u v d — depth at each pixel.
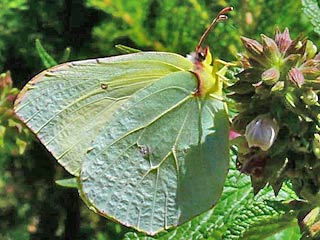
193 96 0.14
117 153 0.14
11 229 0.27
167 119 0.14
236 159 0.14
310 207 0.13
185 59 0.14
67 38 0.27
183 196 0.14
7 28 0.27
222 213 0.14
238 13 0.20
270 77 0.12
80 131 0.14
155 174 0.14
